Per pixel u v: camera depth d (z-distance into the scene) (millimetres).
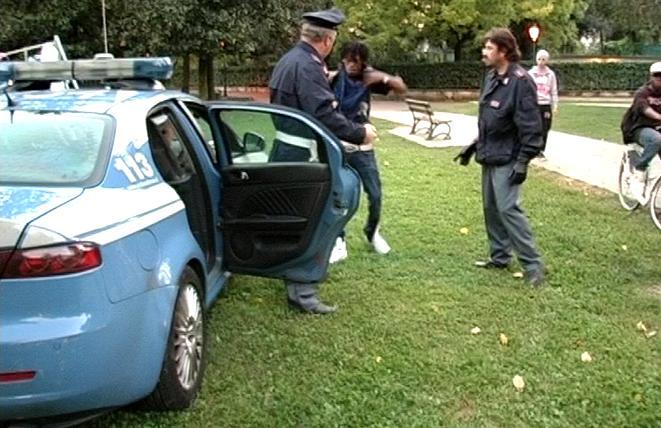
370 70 5777
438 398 3543
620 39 48781
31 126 3344
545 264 5789
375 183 6027
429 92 33250
